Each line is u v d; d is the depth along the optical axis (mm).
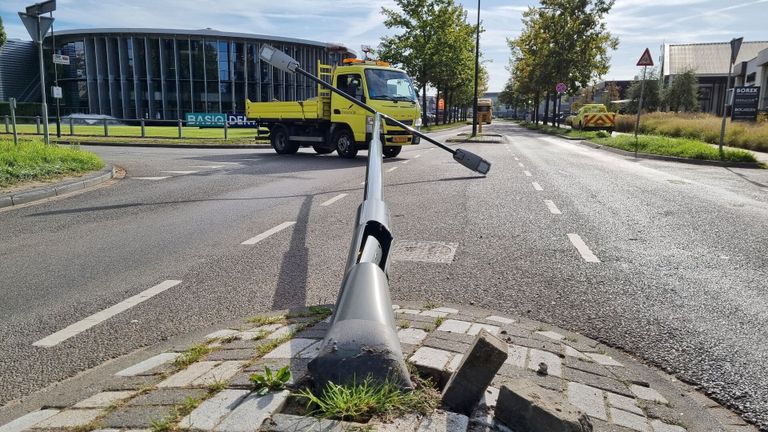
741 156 16500
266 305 4004
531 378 2594
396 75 16344
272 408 2076
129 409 2203
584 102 85562
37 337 3477
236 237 6324
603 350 3221
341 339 2098
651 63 22031
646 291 4398
